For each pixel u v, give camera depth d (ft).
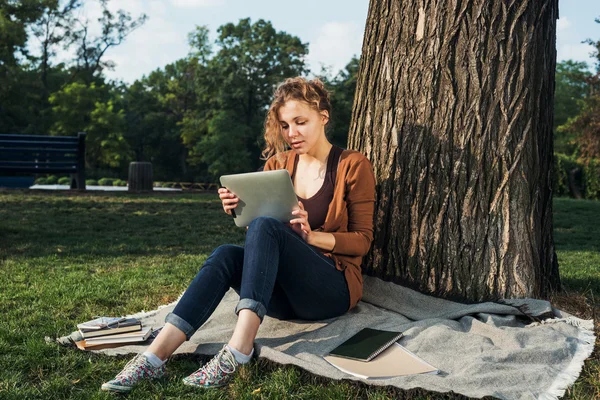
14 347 9.51
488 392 7.50
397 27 11.98
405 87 11.76
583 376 8.39
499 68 11.14
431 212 11.33
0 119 149.38
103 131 145.89
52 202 35.14
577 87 194.39
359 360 8.50
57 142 43.09
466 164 11.18
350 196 10.09
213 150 146.00
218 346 9.25
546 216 12.09
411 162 11.58
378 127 12.14
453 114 11.27
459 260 11.11
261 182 9.22
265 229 8.80
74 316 11.98
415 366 8.30
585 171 87.30
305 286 9.36
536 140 11.39
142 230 25.94
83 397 7.79
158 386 8.08
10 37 130.00
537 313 10.06
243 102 149.69
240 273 9.08
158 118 189.16
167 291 14.43
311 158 10.44
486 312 10.25
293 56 147.84
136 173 46.78
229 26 149.79
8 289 13.99
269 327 9.93
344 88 143.43
